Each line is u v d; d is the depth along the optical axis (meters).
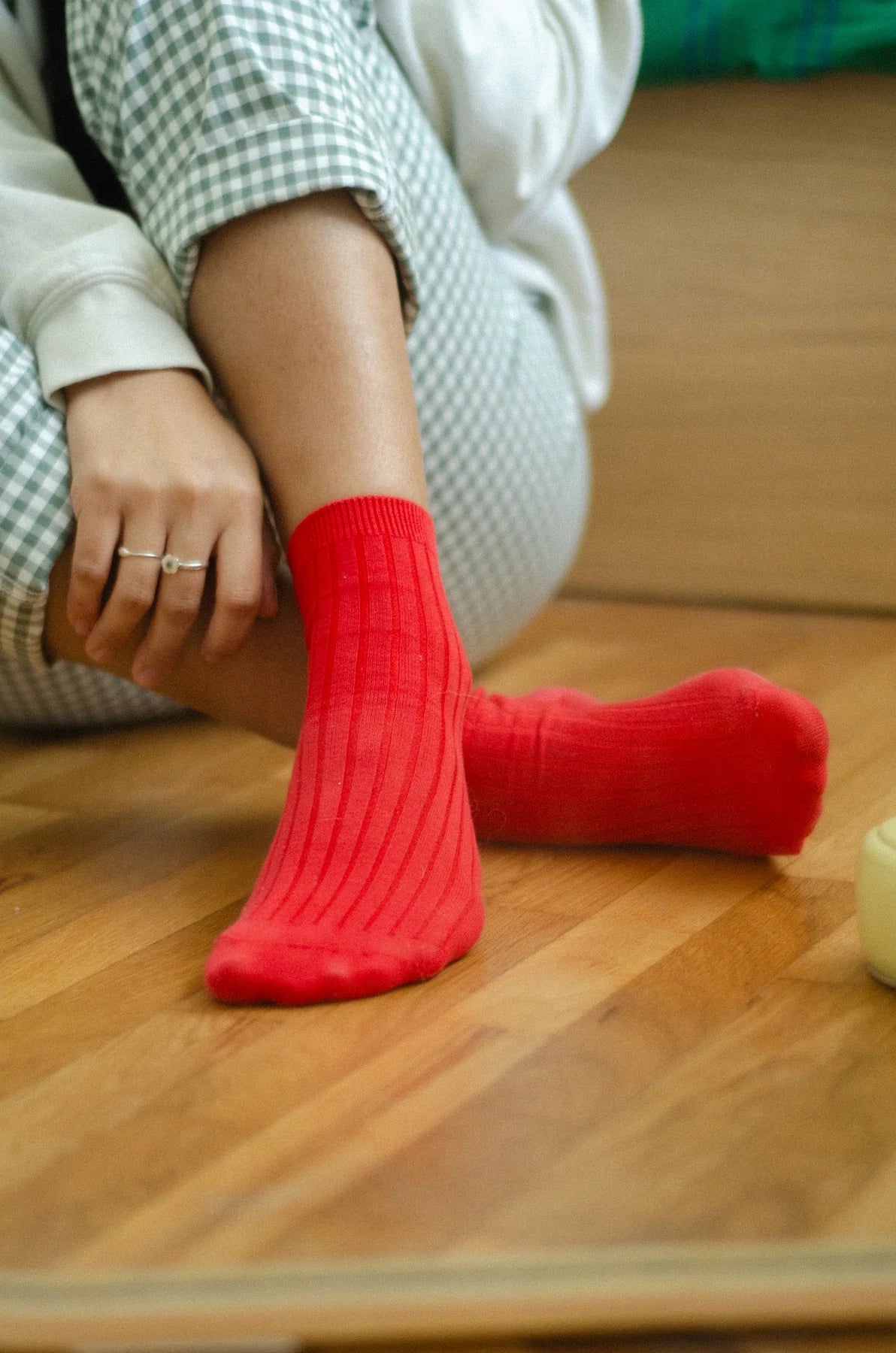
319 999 0.62
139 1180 0.49
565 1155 0.50
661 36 1.39
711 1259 0.42
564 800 0.81
